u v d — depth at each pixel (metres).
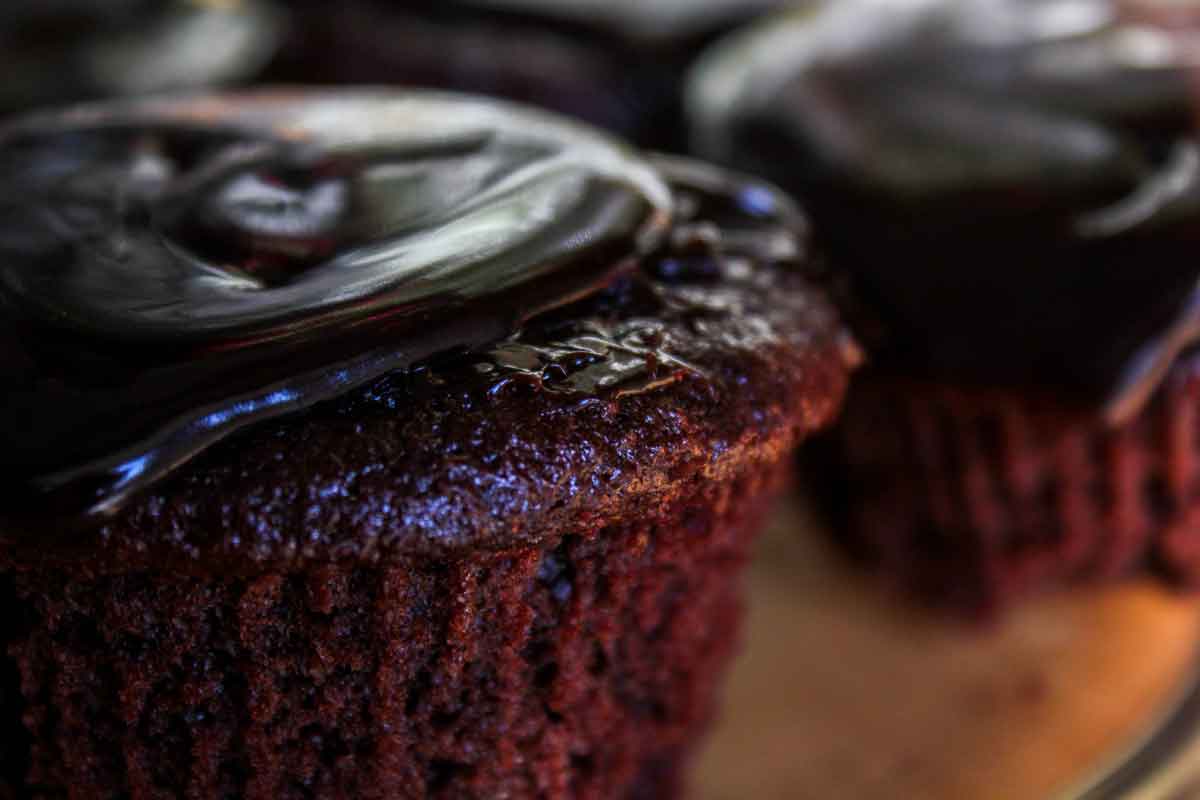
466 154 0.21
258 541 0.19
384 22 0.32
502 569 0.20
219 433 0.19
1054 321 0.24
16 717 0.20
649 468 0.19
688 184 0.22
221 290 0.19
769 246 0.22
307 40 0.32
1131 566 0.26
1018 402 0.25
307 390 0.19
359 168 0.21
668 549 0.21
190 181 0.21
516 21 0.33
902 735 0.25
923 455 0.26
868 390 0.26
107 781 0.20
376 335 0.19
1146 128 0.25
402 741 0.20
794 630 0.27
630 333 0.20
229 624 0.19
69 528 0.19
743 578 0.23
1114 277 0.24
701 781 0.24
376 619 0.20
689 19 0.33
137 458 0.19
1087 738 0.25
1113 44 0.26
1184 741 0.24
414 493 0.19
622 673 0.21
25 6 0.28
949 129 0.25
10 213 0.20
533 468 0.19
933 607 0.27
